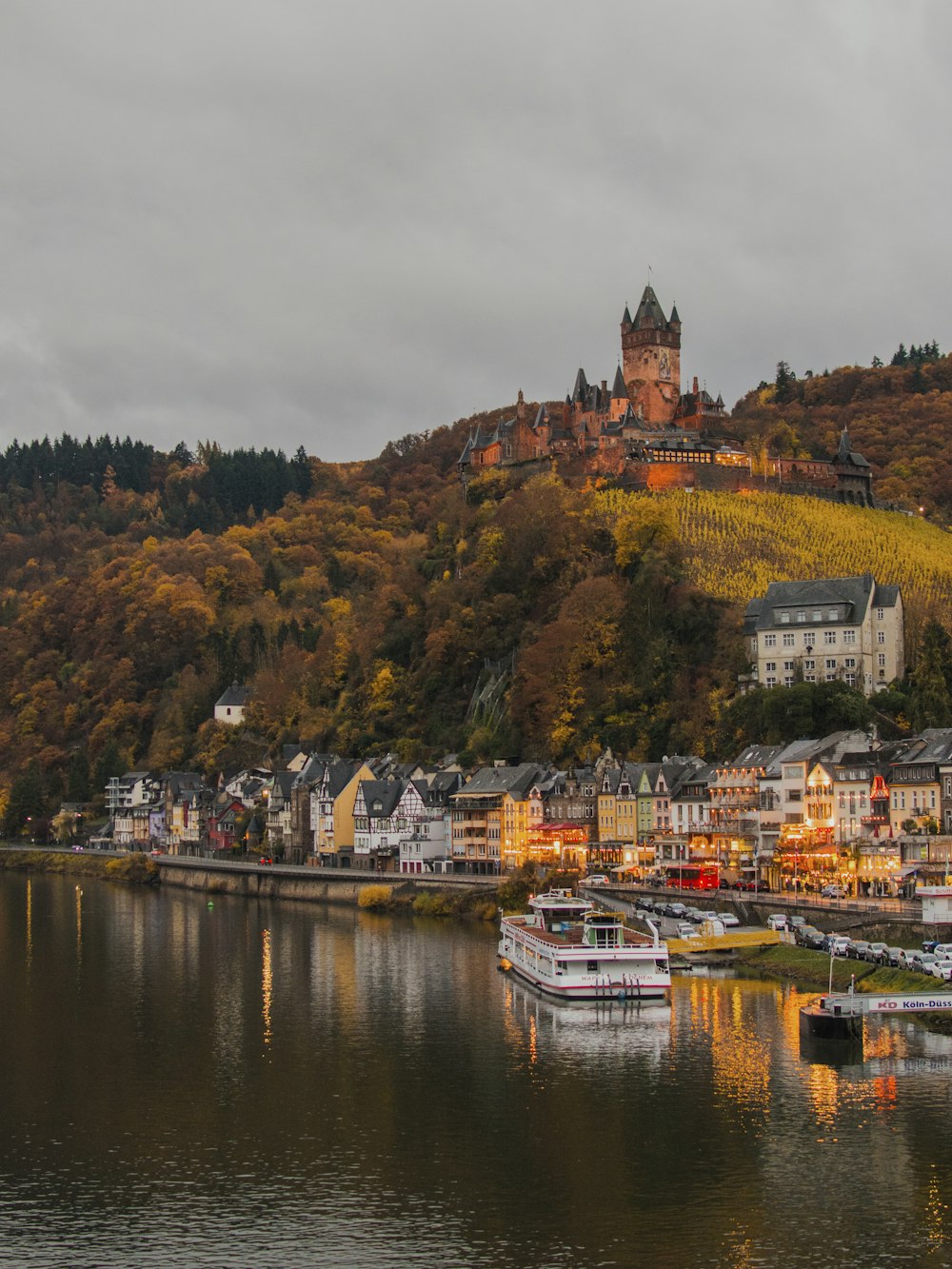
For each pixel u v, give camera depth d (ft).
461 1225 293.02
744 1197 303.68
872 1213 294.87
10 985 544.21
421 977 549.13
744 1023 447.83
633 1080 386.93
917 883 613.93
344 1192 311.27
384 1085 388.57
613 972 491.72
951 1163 319.47
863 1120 347.77
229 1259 279.90
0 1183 319.06
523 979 541.34
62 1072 409.08
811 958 522.06
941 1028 429.79
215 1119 362.53
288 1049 431.43
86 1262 279.28
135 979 555.69
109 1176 322.96
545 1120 354.13
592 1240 284.61
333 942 645.10
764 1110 357.20
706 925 566.77
